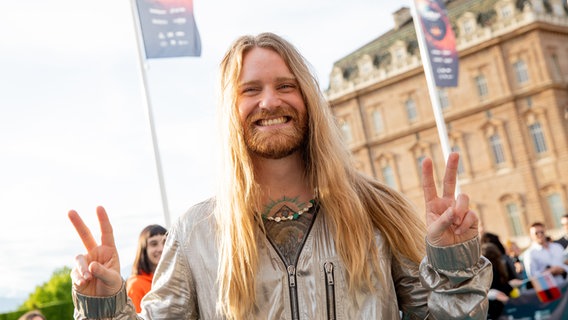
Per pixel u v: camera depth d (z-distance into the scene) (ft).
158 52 38.60
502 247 26.78
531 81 167.43
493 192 169.89
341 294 6.38
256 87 6.81
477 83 173.58
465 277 6.09
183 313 6.77
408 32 182.91
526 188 166.50
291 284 6.41
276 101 6.70
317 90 6.95
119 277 6.12
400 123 182.19
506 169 168.66
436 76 53.93
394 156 182.91
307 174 6.90
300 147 6.89
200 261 6.73
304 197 6.84
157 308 6.75
